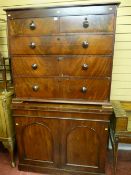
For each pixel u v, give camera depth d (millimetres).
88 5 1330
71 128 1645
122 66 1990
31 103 1672
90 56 1444
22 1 1967
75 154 1734
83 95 1561
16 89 1654
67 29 1412
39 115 1658
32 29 1457
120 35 1893
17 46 1522
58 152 1759
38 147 1784
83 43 1413
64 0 1893
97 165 1732
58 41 1451
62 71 1524
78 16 1371
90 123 1596
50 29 1436
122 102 2020
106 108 1521
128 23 1850
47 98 1627
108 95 1527
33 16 1427
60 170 1816
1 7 2016
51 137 1718
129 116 1922
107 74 1468
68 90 1569
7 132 1849
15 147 2084
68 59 1482
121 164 1989
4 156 2160
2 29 2070
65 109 1580
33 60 1537
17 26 1474
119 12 1829
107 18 1340
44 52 1498
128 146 2232
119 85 2057
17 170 1923
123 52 1943
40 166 1854
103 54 1422
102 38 1387
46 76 1562
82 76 1508
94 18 1354
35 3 1952
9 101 1823
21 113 1687
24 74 1591
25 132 1752
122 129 1640
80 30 1397
